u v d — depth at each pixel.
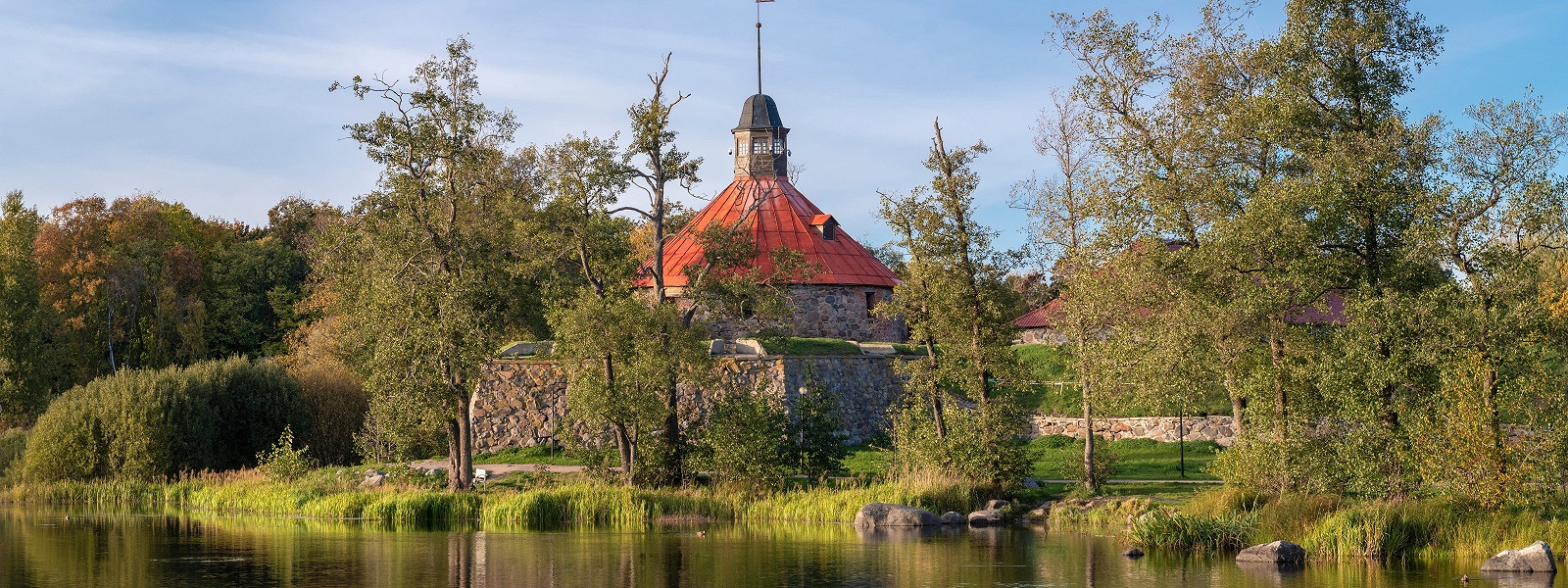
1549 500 27.73
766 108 63.56
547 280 41.19
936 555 28.27
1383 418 29.78
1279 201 29.62
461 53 39.78
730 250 41.22
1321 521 27.95
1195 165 32.31
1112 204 32.56
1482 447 27.14
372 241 39.72
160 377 49.38
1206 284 30.92
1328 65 31.39
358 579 25.34
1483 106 29.28
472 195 40.62
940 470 37.72
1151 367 30.98
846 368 52.66
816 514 36.19
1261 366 31.12
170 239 86.06
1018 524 34.50
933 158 38.44
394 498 37.25
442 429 49.91
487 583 24.83
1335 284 31.06
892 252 40.59
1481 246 29.22
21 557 28.78
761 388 41.91
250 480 43.50
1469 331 28.33
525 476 42.34
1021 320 61.25
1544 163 28.86
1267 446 30.39
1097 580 24.47
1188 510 31.72
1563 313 30.34
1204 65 32.34
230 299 82.50
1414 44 31.89
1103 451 39.38
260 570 26.48
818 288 57.75
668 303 39.16
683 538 31.80
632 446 40.56
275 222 96.62
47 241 78.62
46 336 74.25
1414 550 27.02
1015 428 38.72
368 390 40.41
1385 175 29.84
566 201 38.91
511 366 51.25
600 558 28.20
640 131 39.78
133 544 31.12
